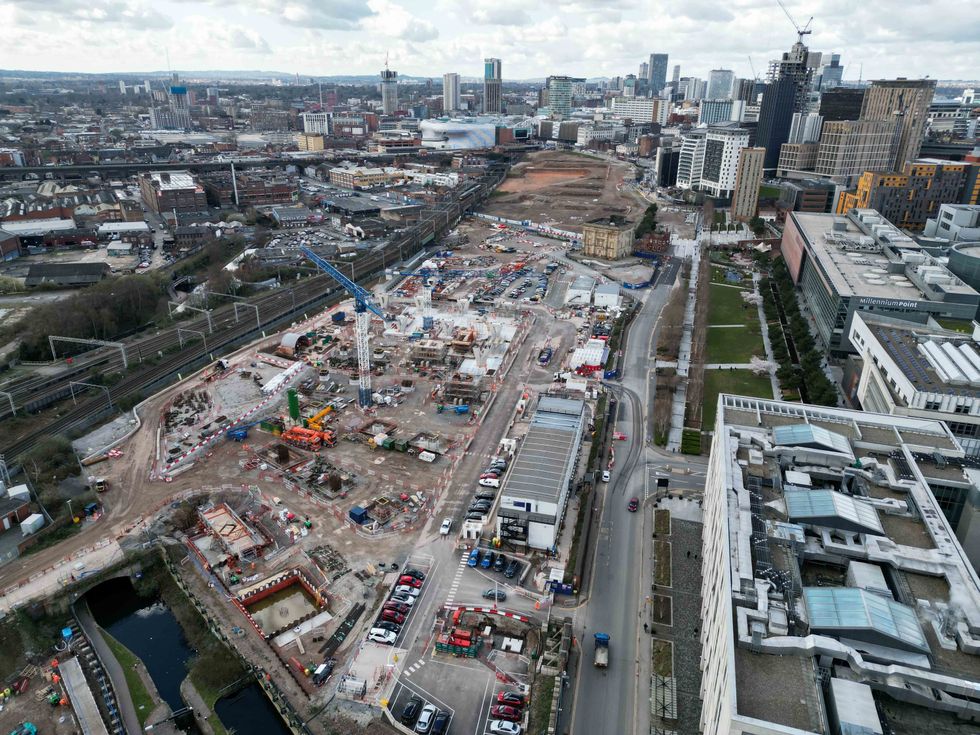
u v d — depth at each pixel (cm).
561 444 16262
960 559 9438
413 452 18525
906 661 7844
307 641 12281
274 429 19712
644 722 10456
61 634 12862
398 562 14238
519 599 13125
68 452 18250
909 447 12812
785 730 6831
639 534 14975
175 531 15425
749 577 8950
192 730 10919
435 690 11144
